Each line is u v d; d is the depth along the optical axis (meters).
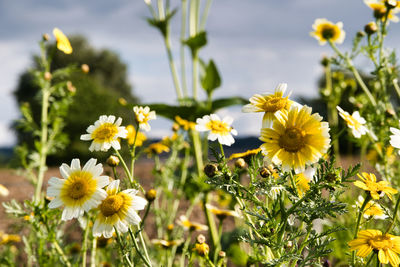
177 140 1.35
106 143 0.73
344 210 0.66
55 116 1.33
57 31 1.00
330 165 0.67
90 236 0.87
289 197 0.68
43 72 1.30
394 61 0.93
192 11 1.53
